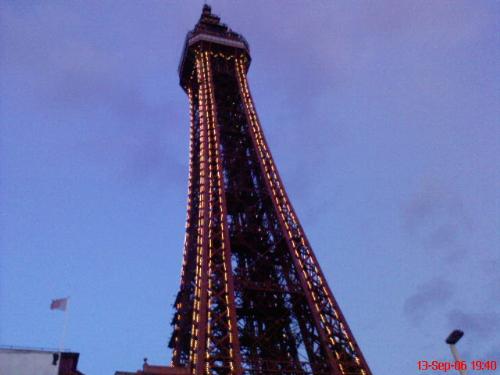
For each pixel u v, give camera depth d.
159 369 56.72
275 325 73.44
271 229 83.25
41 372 57.25
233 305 64.88
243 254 83.62
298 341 70.88
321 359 65.12
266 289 70.56
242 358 64.31
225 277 68.56
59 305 64.25
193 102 111.19
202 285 66.75
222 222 77.12
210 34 115.88
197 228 82.75
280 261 78.62
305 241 76.75
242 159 95.62
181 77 117.88
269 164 90.25
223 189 83.12
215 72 111.62
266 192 87.19
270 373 62.03
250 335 71.75
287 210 82.19
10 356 57.44
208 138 93.25
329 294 69.50
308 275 72.38
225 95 110.62
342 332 65.19
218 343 60.06
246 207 86.81
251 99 104.50
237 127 102.81
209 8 128.62
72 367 60.12
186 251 85.19
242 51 116.00
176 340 73.62
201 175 87.69
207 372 56.66
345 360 62.16
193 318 65.81
